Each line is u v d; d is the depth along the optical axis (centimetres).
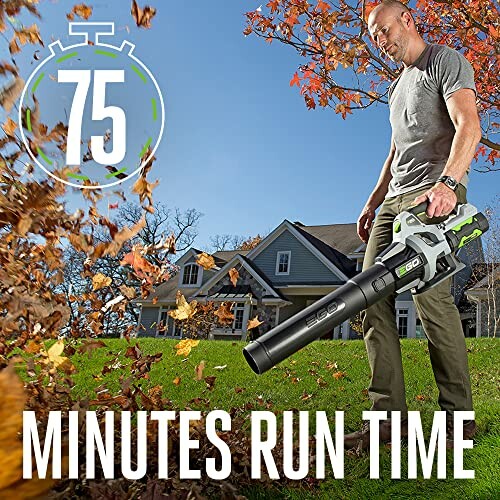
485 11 439
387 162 304
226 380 458
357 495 198
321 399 374
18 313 194
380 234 278
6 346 212
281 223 2272
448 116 263
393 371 261
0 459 139
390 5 273
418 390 427
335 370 521
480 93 460
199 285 2373
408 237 171
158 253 227
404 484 205
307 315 148
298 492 203
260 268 2284
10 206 189
